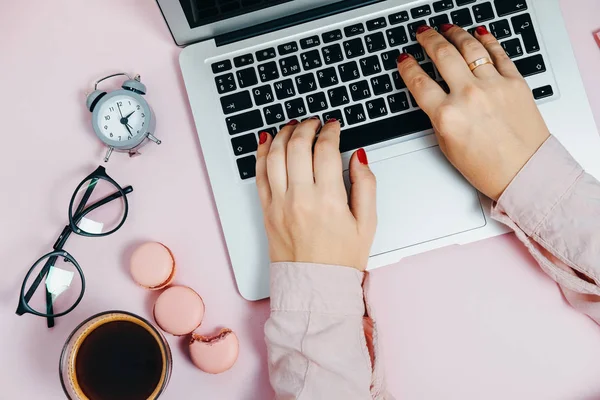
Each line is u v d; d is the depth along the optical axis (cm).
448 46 57
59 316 60
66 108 62
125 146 58
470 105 55
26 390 60
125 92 58
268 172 56
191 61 60
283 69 59
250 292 59
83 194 62
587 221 53
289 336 52
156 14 63
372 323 54
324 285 53
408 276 60
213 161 59
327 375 51
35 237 62
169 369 55
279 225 55
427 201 59
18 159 62
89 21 63
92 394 55
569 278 55
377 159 59
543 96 59
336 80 59
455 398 59
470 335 60
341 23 59
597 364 59
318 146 56
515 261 60
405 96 59
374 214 56
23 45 63
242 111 59
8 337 61
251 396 59
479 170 56
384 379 56
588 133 59
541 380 59
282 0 57
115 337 56
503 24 59
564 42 59
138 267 58
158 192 61
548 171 54
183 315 57
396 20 59
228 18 58
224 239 61
